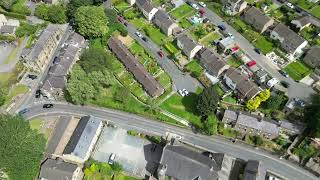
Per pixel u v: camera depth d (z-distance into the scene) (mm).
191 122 152375
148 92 160250
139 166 141250
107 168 138375
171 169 130750
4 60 177500
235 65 169625
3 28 184875
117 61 173875
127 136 149875
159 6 194375
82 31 177500
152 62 172250
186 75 167875
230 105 156125
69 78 160375
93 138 144375
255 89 152000
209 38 180125
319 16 185375
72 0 187125
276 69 167500
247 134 146875
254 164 133125
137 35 183875
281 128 145625
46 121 155750
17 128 130750
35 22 192250
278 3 194000
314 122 141750
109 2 199750
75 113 157750
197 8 192375
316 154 136250
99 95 157625
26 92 165375
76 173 136875
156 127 152125
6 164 125062
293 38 168250
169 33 180875
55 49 181625
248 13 181500
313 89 160250
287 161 139625
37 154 133750
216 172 126875
